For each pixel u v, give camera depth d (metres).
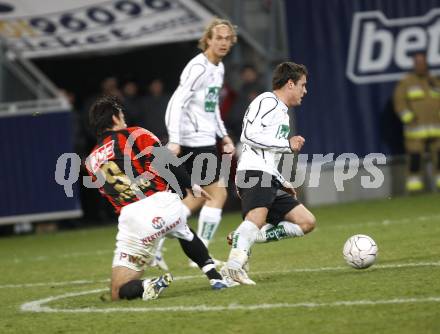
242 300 25.47
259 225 28.83
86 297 29.73
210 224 36.81
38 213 60.94
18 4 60.94
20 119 60.56
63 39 61.78
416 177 63.34
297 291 26.33
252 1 63.47
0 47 61.97
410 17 63.66
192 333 21.66
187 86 35.12
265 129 28.92
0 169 60.69
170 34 61.34
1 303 30.12
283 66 29.48
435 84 63.22
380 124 63.94
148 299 27.02
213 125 36.41
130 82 64.69
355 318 21.88
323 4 63.50
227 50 35.72
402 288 25.38
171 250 44.38
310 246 40.16
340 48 63.56
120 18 61.16
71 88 73.75
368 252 29.77
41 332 23.36
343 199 64.12
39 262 44.22
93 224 65.69
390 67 63.81
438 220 46.16
